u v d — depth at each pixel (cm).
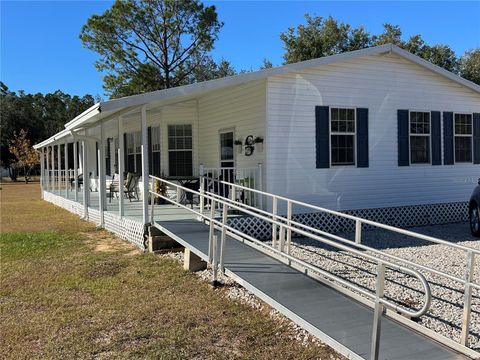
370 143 1098
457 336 432
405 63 1139
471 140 1247
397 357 361
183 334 446
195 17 2617
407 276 646
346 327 416
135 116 1257
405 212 1148
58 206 1791
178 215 991
